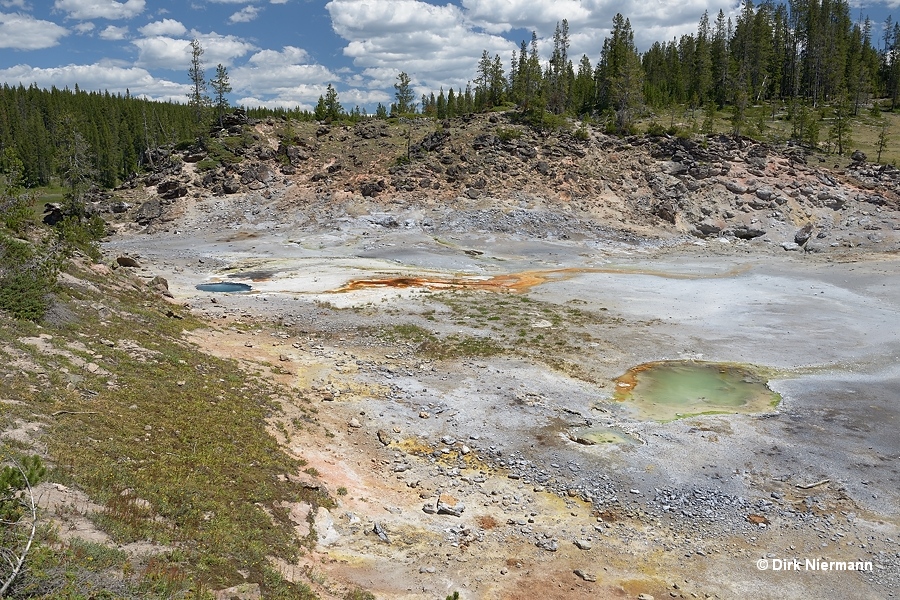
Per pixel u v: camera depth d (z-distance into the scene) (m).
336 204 76.88
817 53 121.44
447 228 70.12
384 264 57.34
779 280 50.56
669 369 31.34
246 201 80.69
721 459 22.42
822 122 107.69
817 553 17.38
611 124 91.00
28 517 10.78
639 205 76.50
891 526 18.66
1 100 146.62
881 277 50.09
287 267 55.84
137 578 10.49
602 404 27.03
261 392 25.25
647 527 18.52
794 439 23.94
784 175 78.56
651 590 15.49
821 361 32.53
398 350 33.47
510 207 74.25
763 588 15.79
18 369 19.03
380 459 21.59
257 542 14.14
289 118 108.38
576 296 45.28
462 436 23.70
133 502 13.54
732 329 37.72
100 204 80.19
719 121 104.94
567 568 16.22
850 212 72.06
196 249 64.19
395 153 89.12
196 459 17.39
